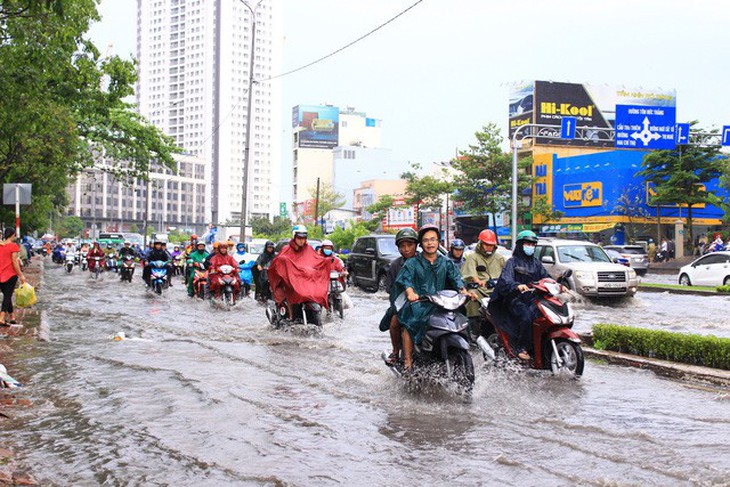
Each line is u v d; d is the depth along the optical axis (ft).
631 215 186.09
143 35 545.44
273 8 553.23
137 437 19.20
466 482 15.53
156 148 116.26
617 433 19.52
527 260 28.43
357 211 358.23
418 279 25.05
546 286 27.14
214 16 515.91
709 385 26.91
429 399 24.03
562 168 204.64
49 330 42.63
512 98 234.99
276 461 17.12
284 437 19.26
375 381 27.09
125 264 95.91
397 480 15.70
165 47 536.01
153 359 32.19
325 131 495.00
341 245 167.02
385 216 257.96
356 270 82.02
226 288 58.18
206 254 68.85
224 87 517.55
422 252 25.57
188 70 523.70
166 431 19.81
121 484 15.47
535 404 23.32
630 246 124.47
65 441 18.81
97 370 29.30
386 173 454.81
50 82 62.59
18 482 15.43
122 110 114.52
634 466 16.49
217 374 28.50
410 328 24.56
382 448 18.22
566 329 27.50
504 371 28.35
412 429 20.12
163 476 16.01
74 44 57.82
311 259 42.70
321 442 18.80
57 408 22.61
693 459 17.07
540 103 226.38
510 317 28.35
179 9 527.81
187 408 22.61
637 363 30.63
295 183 479.41
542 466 16.56
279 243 81.71
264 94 562.66
